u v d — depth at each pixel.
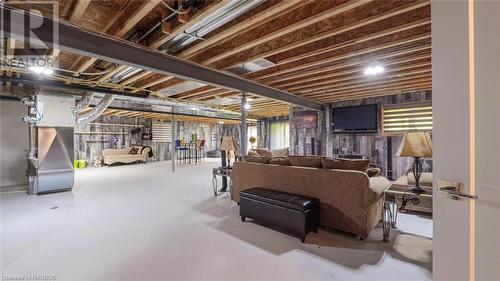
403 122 5.96
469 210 0.99
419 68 3.91
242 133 5.07
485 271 0.93
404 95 5.96
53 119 4.87
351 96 6.25
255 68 3.70
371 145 6.55
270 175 3.40
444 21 1.09
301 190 3.03
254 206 3.07
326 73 4.17
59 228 2.94
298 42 2.78
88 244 2.50
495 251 0.90
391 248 2.42
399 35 2.76
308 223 2.62
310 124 7.74
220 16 2.21
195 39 2.71
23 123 6.05
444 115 1.09
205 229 2.93
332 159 2.91
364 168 2.71
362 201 2.56
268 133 11.16
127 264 2.11
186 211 3.66
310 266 2.09
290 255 2.28
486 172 0.92
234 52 3.00
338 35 2.87
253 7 2.09
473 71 0.97
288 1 1.98
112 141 10.26
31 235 2.72
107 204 4.04
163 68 3.12
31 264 2.10
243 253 2.32
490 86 0.91
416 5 2.04
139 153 10.54
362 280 1.88
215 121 12.82
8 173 5.83
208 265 2.10
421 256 2.26
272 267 2.07
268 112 9.62
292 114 8.20
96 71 4.20
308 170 2.96
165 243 2.53
